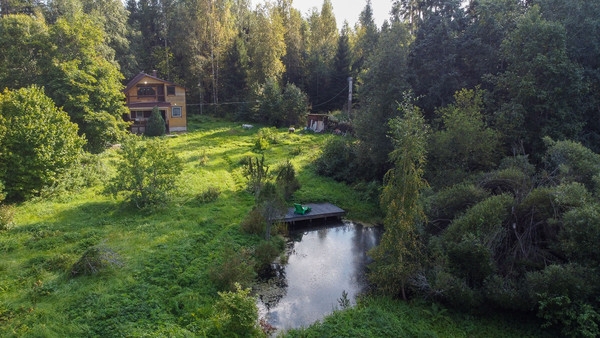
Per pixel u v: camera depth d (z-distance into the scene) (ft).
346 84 150.00
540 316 31.27
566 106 57.11
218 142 104.63
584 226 32.30
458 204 44.29
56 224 48.03
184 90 123.65
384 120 68.39
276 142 103.60
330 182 74.13
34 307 31.12
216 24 146.92
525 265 35.86
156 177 56.29
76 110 82.43
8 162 55.42
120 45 141.69
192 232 47.52
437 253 38.01
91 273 36.19
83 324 29.19
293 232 55.62
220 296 33.86
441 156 54.85
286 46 159.74
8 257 39.40
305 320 34.30
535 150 57.72
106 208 54.39
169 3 168.66
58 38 86.74
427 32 75.77
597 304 30.60
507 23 69.36
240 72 154.61
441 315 33.45
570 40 60.54
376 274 38.01
